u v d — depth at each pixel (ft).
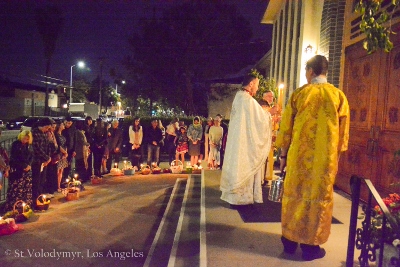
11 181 22.43
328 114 10.80
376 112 18.39
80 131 33.99
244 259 11.64
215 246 12.67
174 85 89.15
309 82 11.61
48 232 19.58
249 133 16.72
